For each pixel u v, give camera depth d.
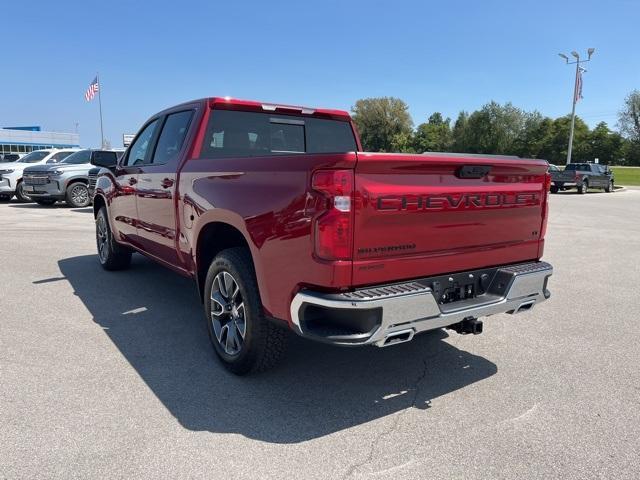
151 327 4.58
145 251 5.34
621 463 2.65
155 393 3.33
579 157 93.38
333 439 2.83
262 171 3.12
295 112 4.91
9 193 16.58
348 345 2.73
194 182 3.91
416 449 2.75
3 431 2.82
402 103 90.19
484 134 86.50
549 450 2.76
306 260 2.79
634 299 5.85
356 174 2.70
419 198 2.95
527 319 5.07
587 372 3.80
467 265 3.32
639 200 23.78
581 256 8.61
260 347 3.35
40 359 3.83
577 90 34.91
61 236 9.58
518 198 3.56
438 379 3.65
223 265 3.51
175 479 2.45
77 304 5.23
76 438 2.77
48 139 67.94
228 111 4.47
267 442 2.79
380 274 2.86
